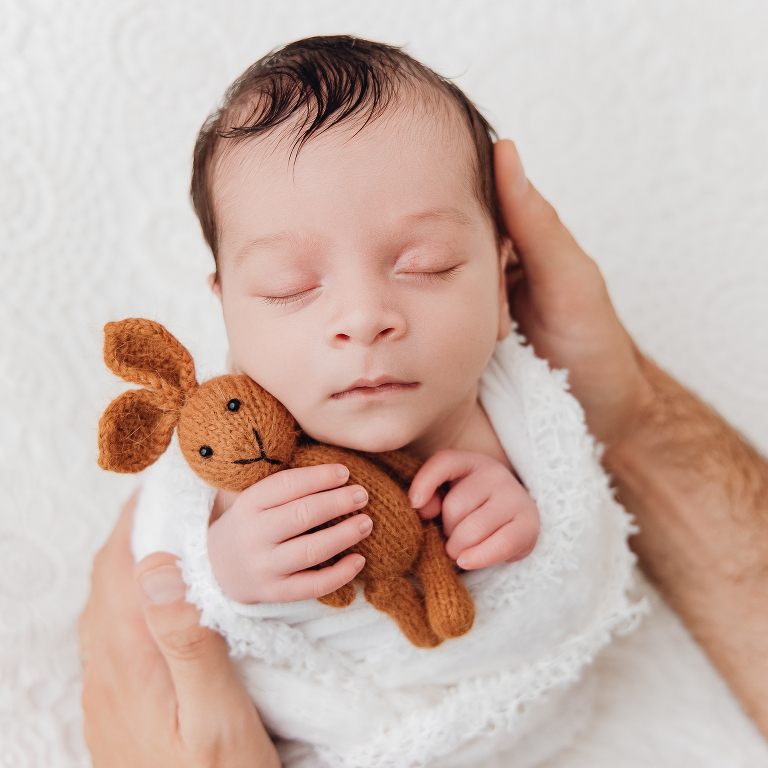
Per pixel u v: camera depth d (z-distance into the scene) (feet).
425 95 3.09
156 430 2.82
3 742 4.13
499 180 3.55
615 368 4.17
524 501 3.14
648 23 5.93
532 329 4.24
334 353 2.77
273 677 3.39
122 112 5.89
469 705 3.43
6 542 5.02
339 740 3.51
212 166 3.18
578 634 3.63
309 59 3.15
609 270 5.77
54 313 5.61
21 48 5.82
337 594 2.89
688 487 4.38
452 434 3.45
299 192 2.84
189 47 5.97
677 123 5.91
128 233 5.82
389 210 2.83
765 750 3.92
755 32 5.85
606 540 3.71
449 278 2.96
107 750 3.73
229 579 3.01
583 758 3.95
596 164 5.91
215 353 5.31
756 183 5.79
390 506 2.82
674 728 4.04
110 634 4.03
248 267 2.96
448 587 2.89
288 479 2.75
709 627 4.28
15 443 5.29
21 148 5.76
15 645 4.54
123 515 4.51
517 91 6.00
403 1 6.11
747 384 5.55
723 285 5.71
